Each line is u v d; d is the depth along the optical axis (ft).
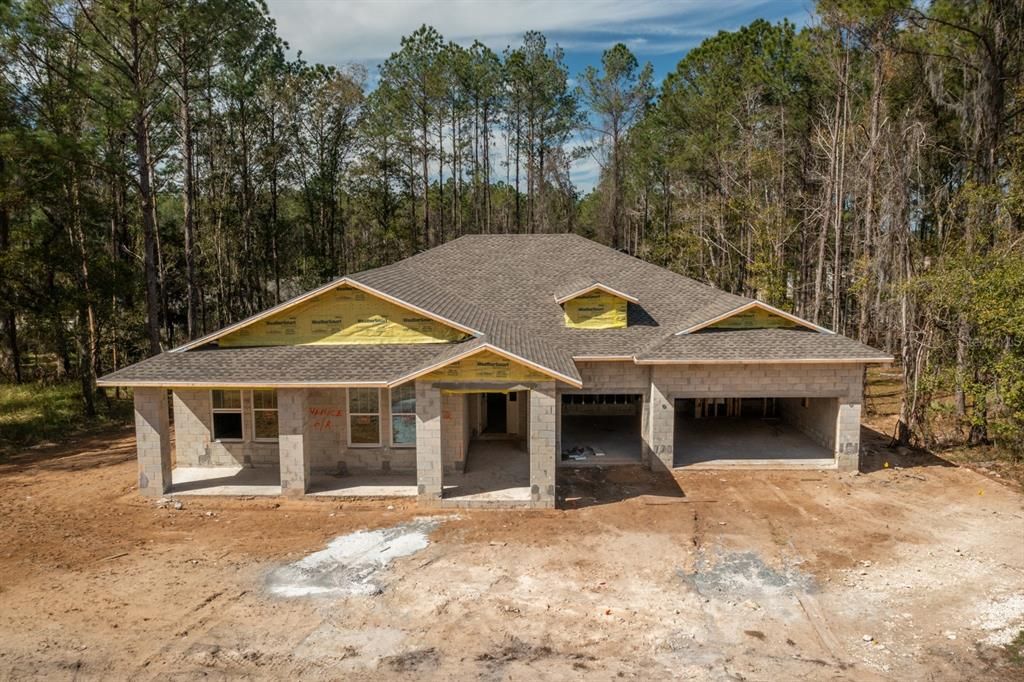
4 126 78.28
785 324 64.75
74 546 45.32
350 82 153.28
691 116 141.59
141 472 54.65
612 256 83.66
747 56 131.95
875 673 30.53
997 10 77.71
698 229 144.25
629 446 69.00
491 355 51.01
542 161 180.75
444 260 83.35
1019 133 77.77
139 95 84.17
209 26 92.43
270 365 54.75
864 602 37.17
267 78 140.26
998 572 40.70
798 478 60.03
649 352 60.49
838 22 86.02
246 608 36.65
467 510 52.01
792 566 41.68
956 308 64.13
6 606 36.91
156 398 54.03
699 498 54.60
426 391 51.55
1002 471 61.87
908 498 54.49
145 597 37.93
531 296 74.23
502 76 170.40
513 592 38.34
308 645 32.91
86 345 91.81
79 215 92.89
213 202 138.31
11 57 80.94
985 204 70.79
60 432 82.33
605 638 33.50
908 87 95.96
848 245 129.70
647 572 40.86
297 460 54.08
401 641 33.27
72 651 32.40
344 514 51.21
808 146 127.54
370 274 64.54
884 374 123.03
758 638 33.53
